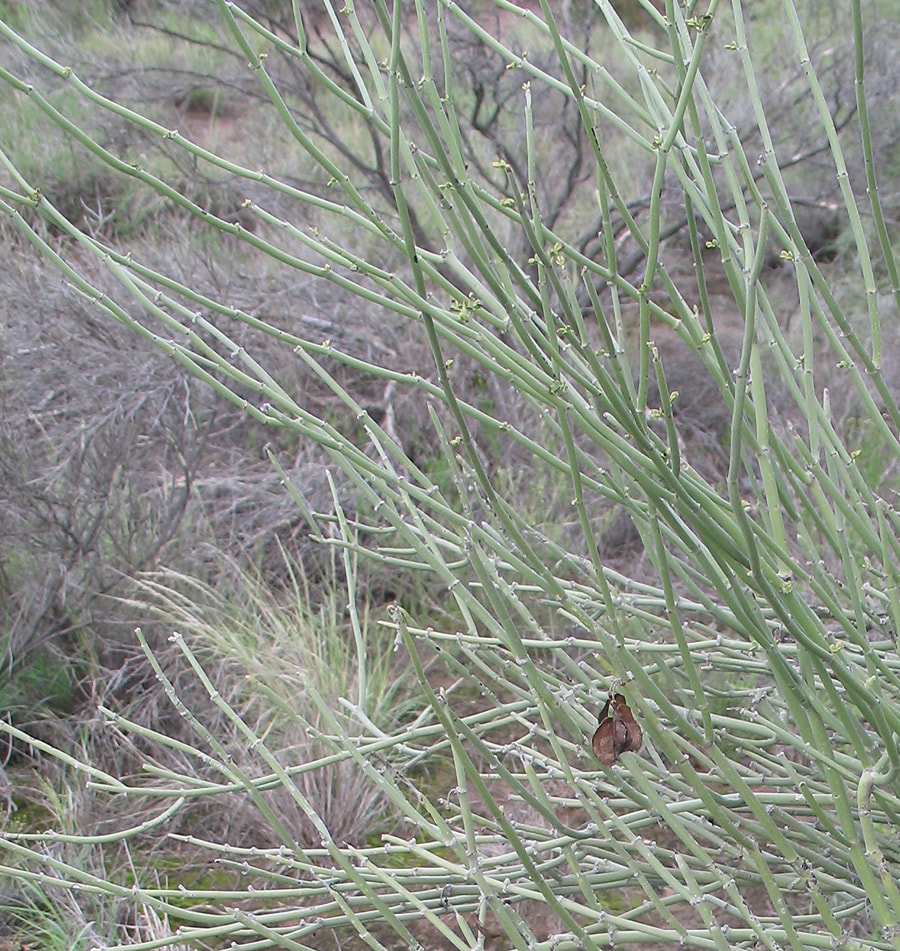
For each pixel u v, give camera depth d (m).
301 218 4.94
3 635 2.99
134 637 3.10
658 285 5.10
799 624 1.27
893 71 5.20
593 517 3.62
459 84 4.87
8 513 3.04
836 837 1.39
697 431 4.12
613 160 5.65
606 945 1.33
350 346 4.25
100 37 5.33
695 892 1.20
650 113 1.42
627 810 1.72
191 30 5.08
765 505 1.50
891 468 3.57
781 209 1.38
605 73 1.40
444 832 1.28
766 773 1.91
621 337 1.40
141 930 2.27
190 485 3.36
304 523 3.59
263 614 3.20
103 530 3.20
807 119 5.28
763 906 2.24
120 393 3.55
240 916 1.34
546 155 5.11
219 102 6.27
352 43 4.66
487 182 4.85
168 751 2.76
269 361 4.19
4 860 2.43
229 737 2.77
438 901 1.59
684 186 1.29
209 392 3.94
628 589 3.01
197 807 2.67
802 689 1.26
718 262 5.48
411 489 1.39
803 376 1.38
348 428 3.98
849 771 1.44
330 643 2.97
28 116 5.30
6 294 3.81
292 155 5.33
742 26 1.37
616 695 1.26
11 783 2.70
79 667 3.10
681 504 1.20
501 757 2.73
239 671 2.95
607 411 1.31
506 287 1.32
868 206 5.20
